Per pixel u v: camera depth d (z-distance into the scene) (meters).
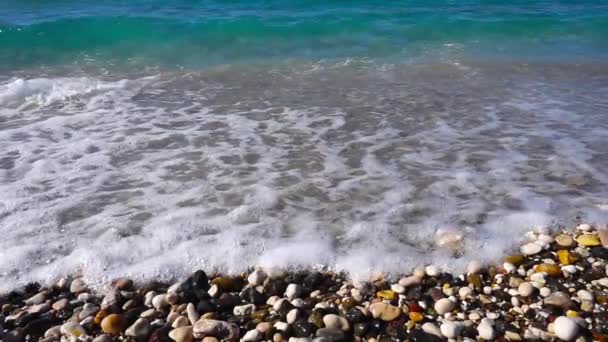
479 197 1.09
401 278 0.88
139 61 2.55
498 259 0.91
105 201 1.09
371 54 2.70
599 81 2.06
